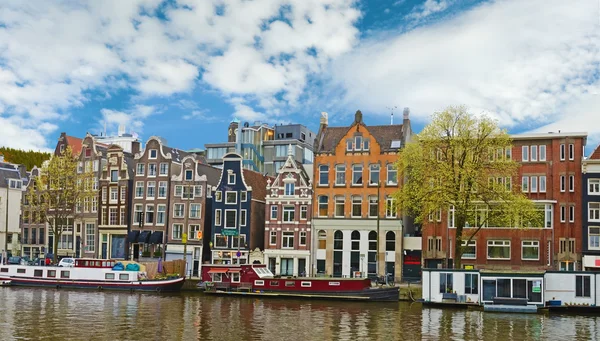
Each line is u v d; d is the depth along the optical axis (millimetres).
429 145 55562
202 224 78062
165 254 79375
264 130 115125
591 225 62125
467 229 65062
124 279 62781
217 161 112812
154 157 81688
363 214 70250
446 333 38594
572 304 48531
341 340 36250
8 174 105312
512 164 57000
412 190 57062
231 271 58906
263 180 82000
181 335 37406
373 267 69250
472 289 50625
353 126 71938
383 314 46562
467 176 52656
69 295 57875
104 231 83812
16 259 81875
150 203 81000
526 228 60875
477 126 54500
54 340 35281
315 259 71688
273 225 73500
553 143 63656
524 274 49219
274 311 47969
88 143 87688
